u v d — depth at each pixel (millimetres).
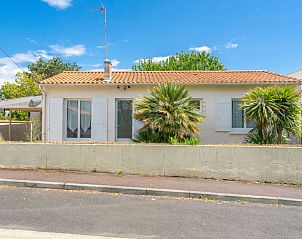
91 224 4902
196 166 8414
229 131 13367
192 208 5996
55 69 46625
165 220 5188
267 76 14203
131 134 13758
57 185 7340
